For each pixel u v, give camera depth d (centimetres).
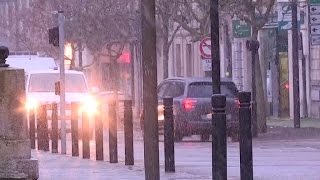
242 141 2425
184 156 4356
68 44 11612
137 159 4125
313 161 3944
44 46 10962
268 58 8875
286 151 4581
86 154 4122
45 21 10875
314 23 5597
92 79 13288
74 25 9638
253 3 5966
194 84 5516
